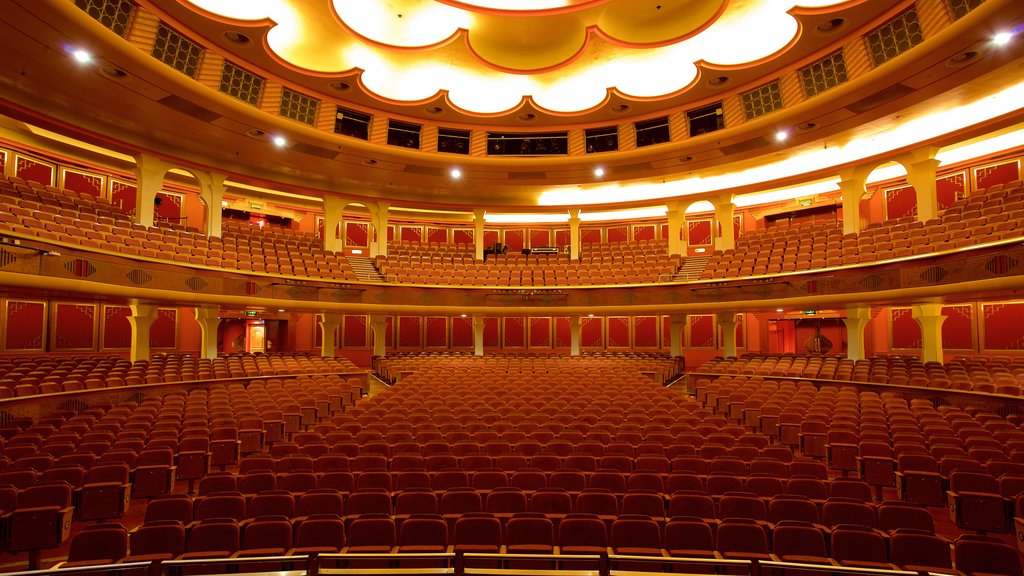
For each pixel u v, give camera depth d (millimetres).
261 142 16328
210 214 17688
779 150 17125
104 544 4926
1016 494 6426
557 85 16562
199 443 8672
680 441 8852
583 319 25875
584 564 3586
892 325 19578
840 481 6602
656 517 6074
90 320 17938
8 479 6434
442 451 8375
